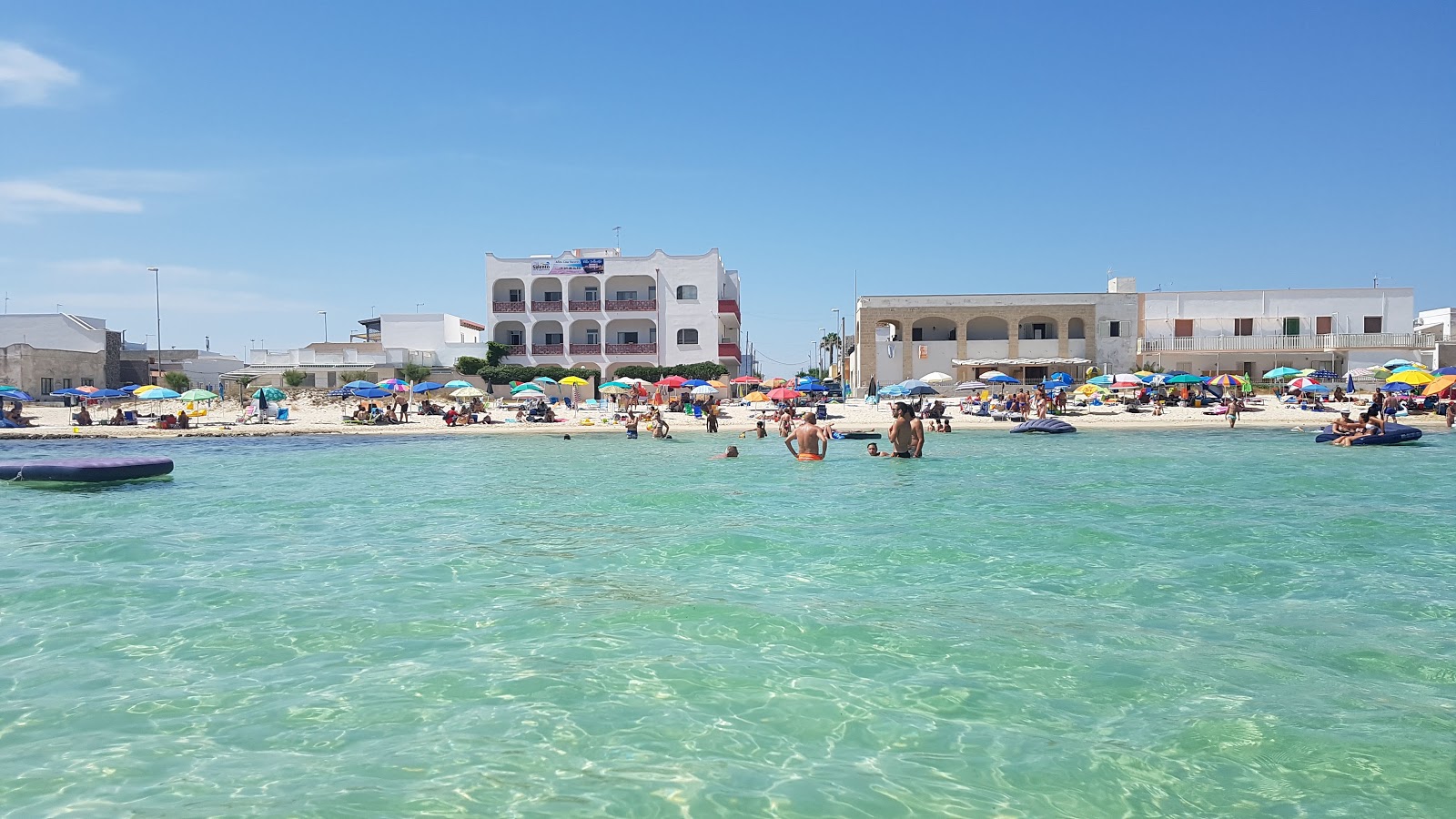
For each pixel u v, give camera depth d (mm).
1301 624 8305
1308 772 5344
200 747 5652
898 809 4871
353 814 4797
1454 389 38656
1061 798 5027
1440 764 5422
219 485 20047
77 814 4801
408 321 73250
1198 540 12492
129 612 8812
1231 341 62219
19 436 35719
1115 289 65500
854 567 10852
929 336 65562
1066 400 48438
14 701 6453
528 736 5801
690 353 71812
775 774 5297
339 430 38438
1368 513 14703
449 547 12266
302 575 10484
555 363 71438
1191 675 6934
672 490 18562
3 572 10648
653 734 5828
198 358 82938
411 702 6398
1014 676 6926
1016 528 13516
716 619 8484
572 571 10648
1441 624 8273
